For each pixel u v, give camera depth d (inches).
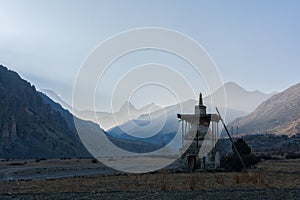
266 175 1841.8
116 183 1536.7
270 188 1286.9
